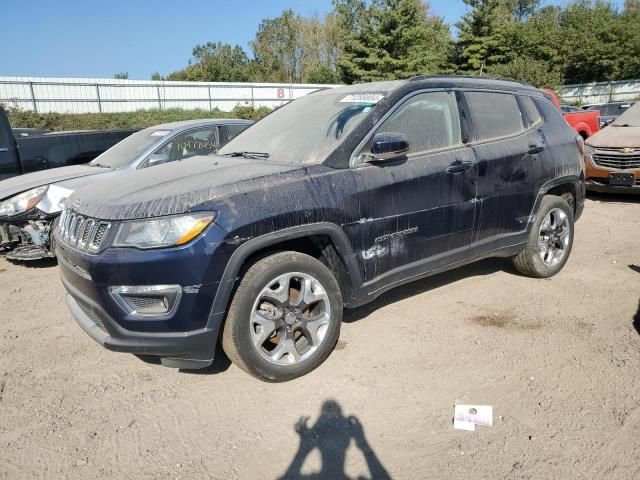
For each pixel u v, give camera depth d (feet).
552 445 8.55
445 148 12.91
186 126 22.20
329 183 10.78
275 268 10.03
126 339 9.52
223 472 8.21
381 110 11.98
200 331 9.48
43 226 18.84
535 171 14.75
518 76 130.82
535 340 12.17
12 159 24.30
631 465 8.04
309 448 8.71
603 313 13.52
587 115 49.80
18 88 106.52
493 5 139.64
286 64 233.76
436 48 161.58
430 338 12.44
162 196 9.66
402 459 8.37
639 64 142.20
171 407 9.99
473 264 17.78
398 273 12.11
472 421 9.23
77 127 102.94
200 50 233.35
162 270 9.15
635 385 10.14
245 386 10.61
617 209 26.63
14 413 9.93
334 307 10.92
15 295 16.49
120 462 8.52
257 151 12.91
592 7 158.51
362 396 10.12
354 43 131.75
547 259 15.93
